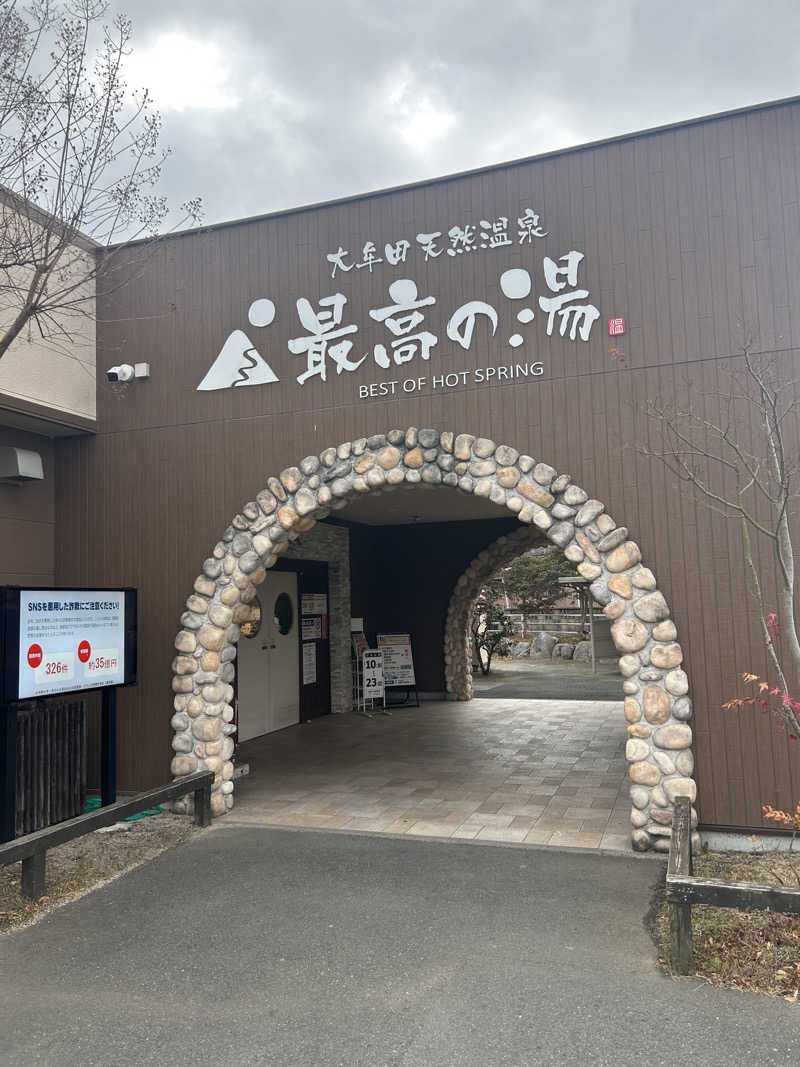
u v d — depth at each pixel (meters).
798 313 4.76
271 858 4.75
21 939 3.70
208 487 6.12
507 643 18.48
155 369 6.36
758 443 4.76
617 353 4.93
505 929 3.70
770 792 4.62
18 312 5.77
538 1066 2.64
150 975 3.33
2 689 4.88
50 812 5.33
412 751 7.89
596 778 6.63
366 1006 3.04
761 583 4.71
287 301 6.02
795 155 4.84
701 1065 2.62
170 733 6.03
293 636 9.65
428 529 11.95
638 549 4.93
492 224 5.50
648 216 5.13
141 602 6.20
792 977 3.16
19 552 6.21
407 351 5.64
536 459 5.23
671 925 3.28
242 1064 2.70
